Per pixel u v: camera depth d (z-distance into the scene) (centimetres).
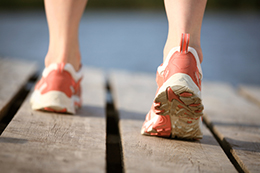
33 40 599
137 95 184
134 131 110
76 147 88
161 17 1281
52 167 74
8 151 80
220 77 354
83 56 458
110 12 1464
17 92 156
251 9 1717
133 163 81
